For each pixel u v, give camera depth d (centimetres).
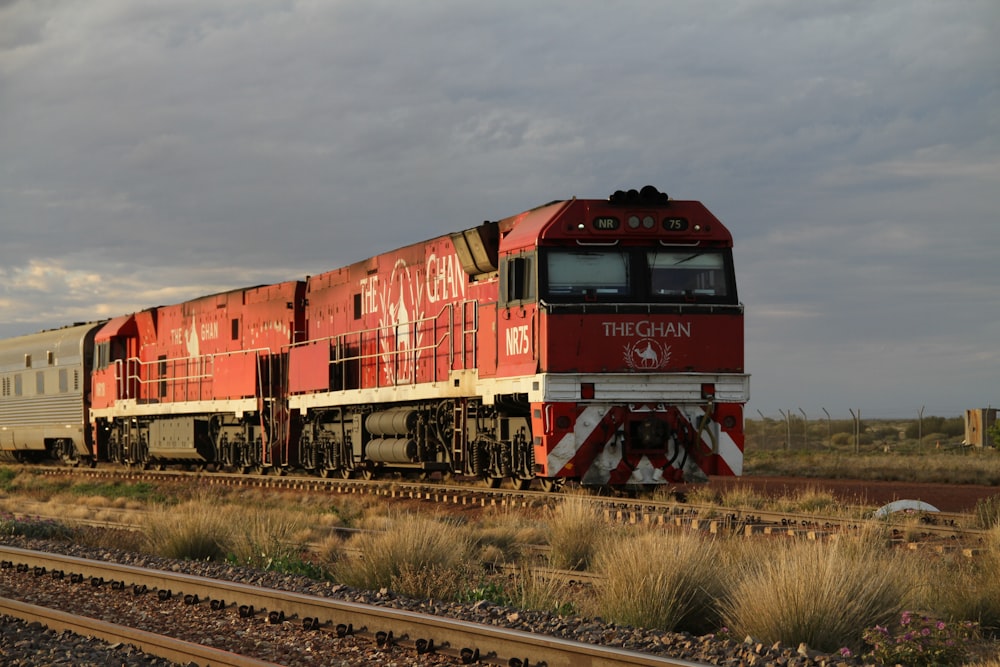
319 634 1147
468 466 2647
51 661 1022
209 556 1856
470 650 1005
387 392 2967
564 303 2186
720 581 1273
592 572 1498
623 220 2230
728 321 2266
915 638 1017
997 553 1373
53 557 1653
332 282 3450
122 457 4722
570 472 2180
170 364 4394
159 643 1053
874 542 1486
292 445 3622
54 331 5306
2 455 5784
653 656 915
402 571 1436
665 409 2227
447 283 2738
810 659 978
